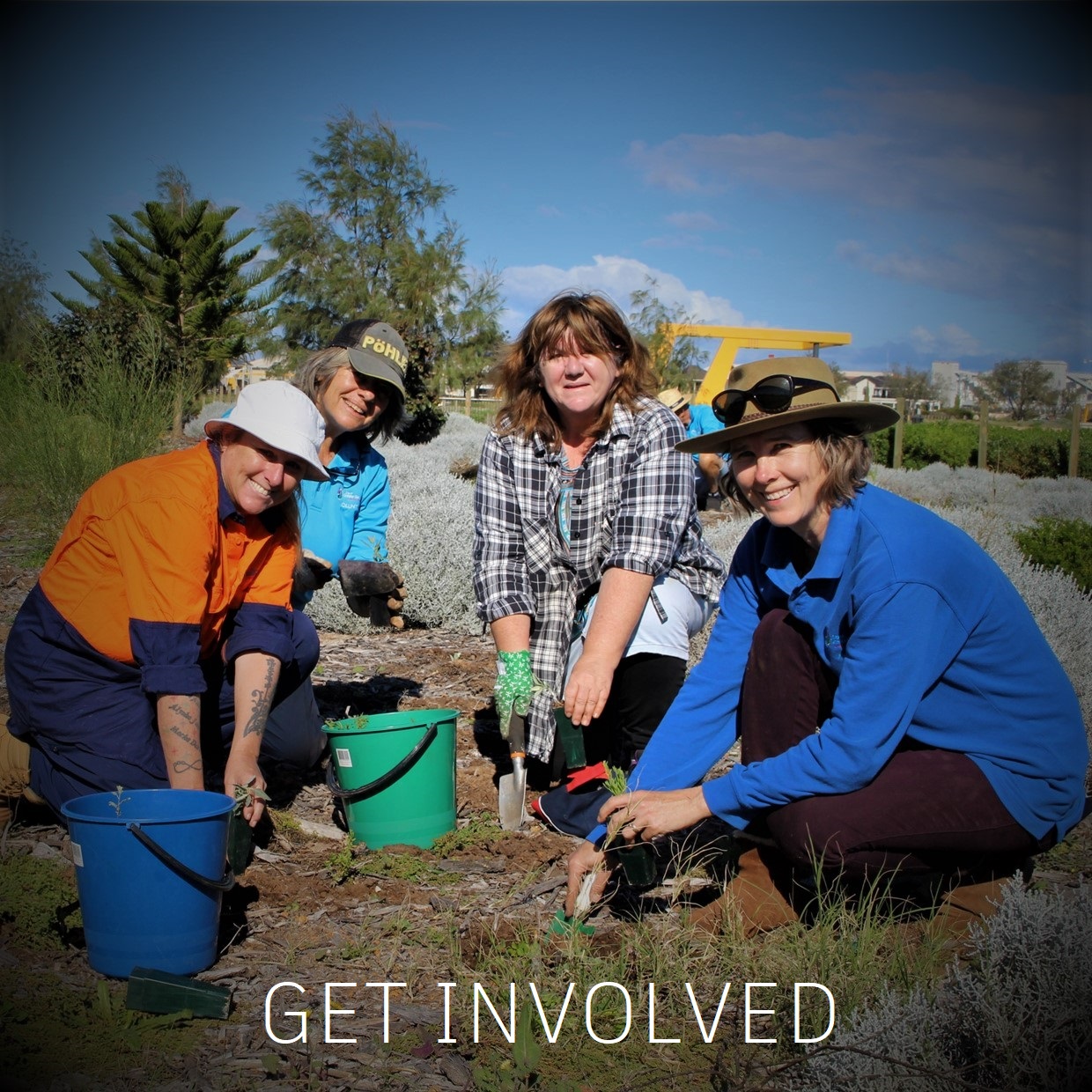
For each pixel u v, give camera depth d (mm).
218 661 3375
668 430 3525
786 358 2631
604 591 3371
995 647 2553
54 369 9727
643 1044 2309
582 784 3566
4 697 4727
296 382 4238
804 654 2773
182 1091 2086
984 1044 2002
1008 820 2559
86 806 2594
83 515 2969
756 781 2625
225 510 2936
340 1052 2258
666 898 3057
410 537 7156
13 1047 2186
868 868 2594
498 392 3734
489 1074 2137
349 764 3396
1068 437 21031
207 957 2588
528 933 2750
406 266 35062
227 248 28812
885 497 2623
